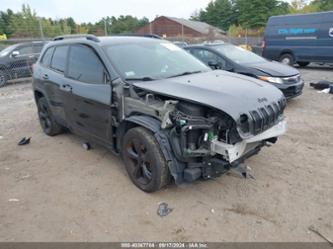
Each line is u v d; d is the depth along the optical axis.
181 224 3.08
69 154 4.85
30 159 4.71
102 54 4.01
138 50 4.32
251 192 3.61
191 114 3.14
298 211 3.24
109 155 4.76
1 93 10.71
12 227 3.11
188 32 54.75
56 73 4.93
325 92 9.12
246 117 3.07
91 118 4.24
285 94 7.23
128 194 3.63
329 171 4.09
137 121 3.44
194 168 3.23
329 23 13.14
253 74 7.29
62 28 38.62
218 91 3.31
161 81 3.73
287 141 5.18
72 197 3.61
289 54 14.90
